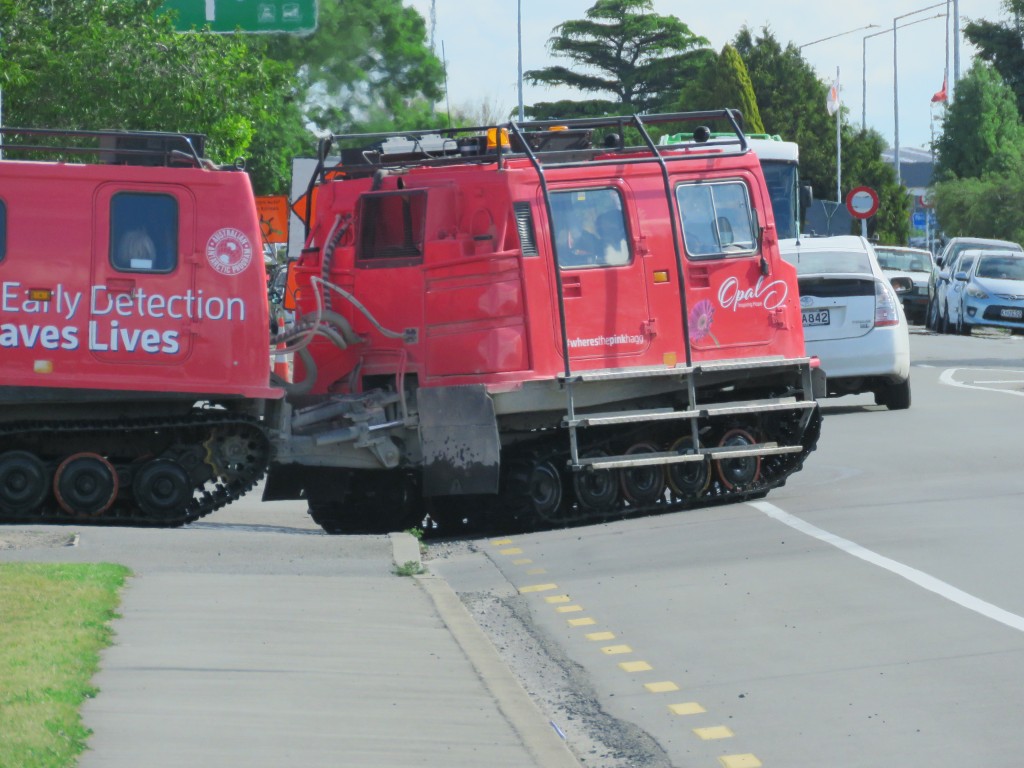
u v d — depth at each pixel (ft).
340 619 82.64
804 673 72.54
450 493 115.96
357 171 128.67
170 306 107.45
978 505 114.62
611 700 70.49
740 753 61.77
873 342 177.99
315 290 119.65
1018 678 69.72
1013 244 411.75
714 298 125.90
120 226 106.93
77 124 216.74
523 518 118.42
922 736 62.44
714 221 126.62
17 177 105.60
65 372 105.81
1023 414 177.06
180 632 77.15
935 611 82.64
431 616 84.89
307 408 117.91
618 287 120.98
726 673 73.46
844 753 60.90
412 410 120.26
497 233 117.50
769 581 92.32
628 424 122.72
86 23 222.28
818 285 177.58
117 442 111.04
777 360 127.13
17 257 105.19
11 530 103.81
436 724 63.93
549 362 118.01
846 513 114.83
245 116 239.71
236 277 108.68
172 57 221.05
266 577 93.50
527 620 87.04
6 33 213.66
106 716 61.82
